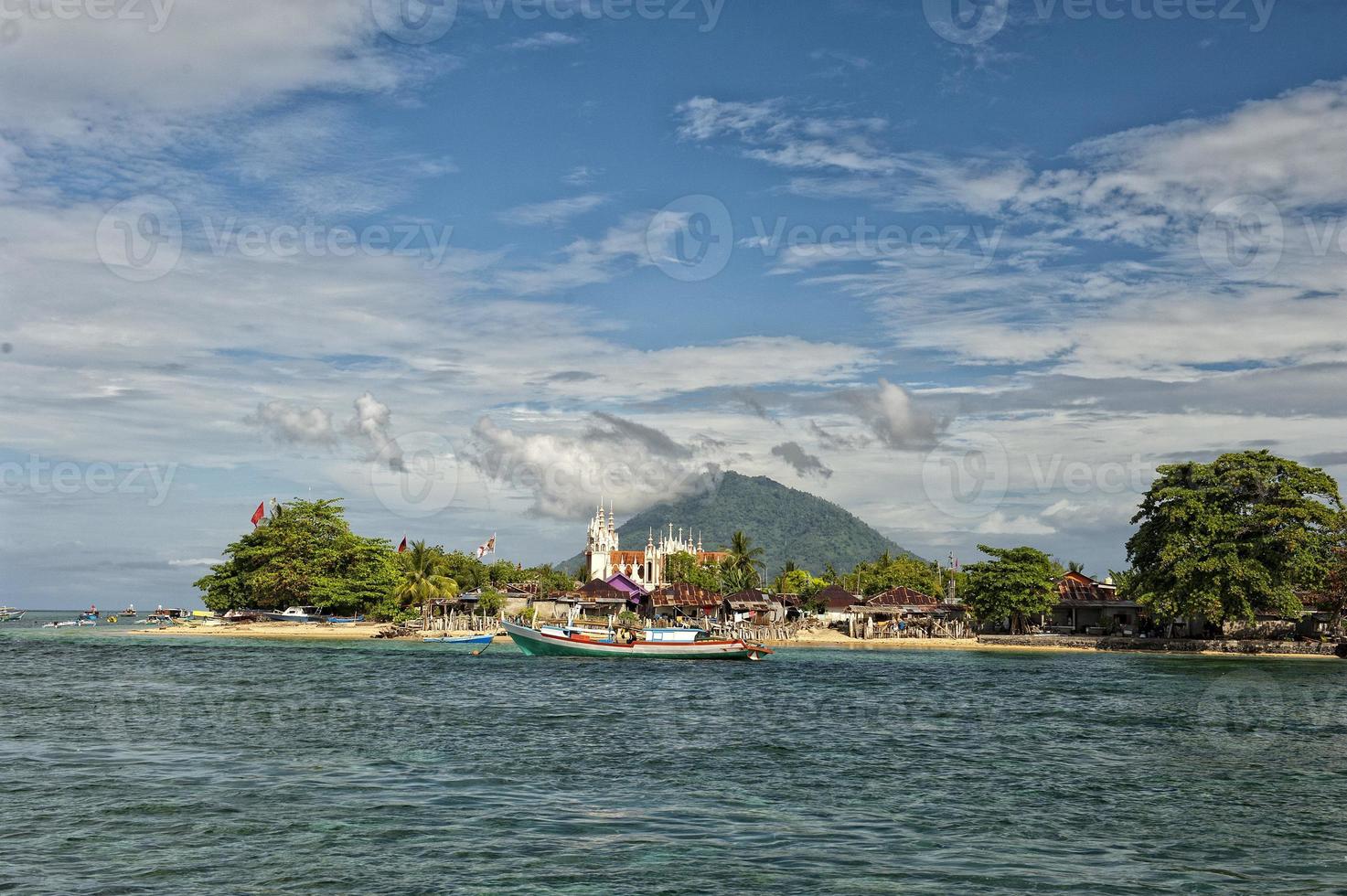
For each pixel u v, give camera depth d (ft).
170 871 69.72
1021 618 417.69
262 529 442.91
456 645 352.28
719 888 67.56
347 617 436.35
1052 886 69.00
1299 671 265.95
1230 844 80.12
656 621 409.28
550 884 67.82
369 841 77.41
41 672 228.22
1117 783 103.60
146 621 629.92
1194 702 182.19
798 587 588.50
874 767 111.14
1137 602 364.38
